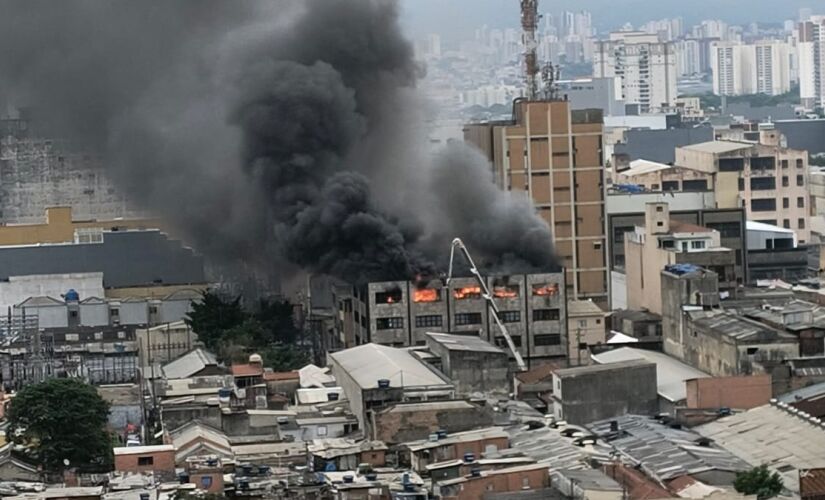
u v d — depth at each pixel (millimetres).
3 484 191250
